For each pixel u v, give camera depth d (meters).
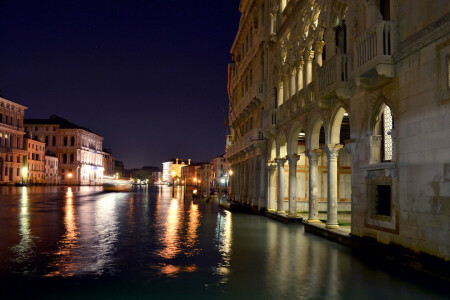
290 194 20.91
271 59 23.98
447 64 8.66
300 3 18.39
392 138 11.09
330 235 14.74
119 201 43.91
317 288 8.30
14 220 21.14
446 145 8.60
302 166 25.48
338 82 13.14
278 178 22.83
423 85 9.41
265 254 11.96
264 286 8.45
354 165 13.04
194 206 36.22
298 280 8.92
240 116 34.59
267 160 25.89
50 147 132.62
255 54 27.64
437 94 8.91
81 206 33.84
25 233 16.23
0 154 91.00
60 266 10.25
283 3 22.19
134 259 11.19
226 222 21.36
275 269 10.00
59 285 8.48
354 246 12.71
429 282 8.75
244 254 11.96
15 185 91.44
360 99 12.57
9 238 14.83
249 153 30.61
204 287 8.36
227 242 14.25
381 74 10.59
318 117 16.38
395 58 10.46
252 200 28.50
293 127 19.67
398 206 10.47
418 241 9.55
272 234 16.42
